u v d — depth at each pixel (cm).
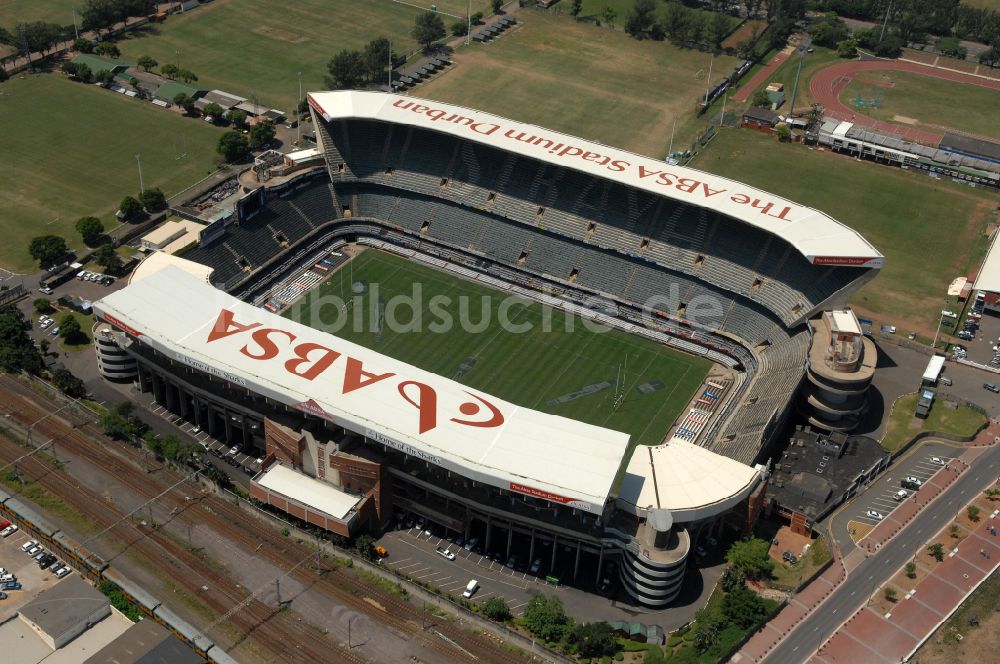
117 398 18712
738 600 14650
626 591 15325
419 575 15475
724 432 18112
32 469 16875
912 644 14475
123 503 16338
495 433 15525
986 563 15912
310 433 16212
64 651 13512
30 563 15075
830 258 19100
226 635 14138
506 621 14675
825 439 18125
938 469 17912
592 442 15438
